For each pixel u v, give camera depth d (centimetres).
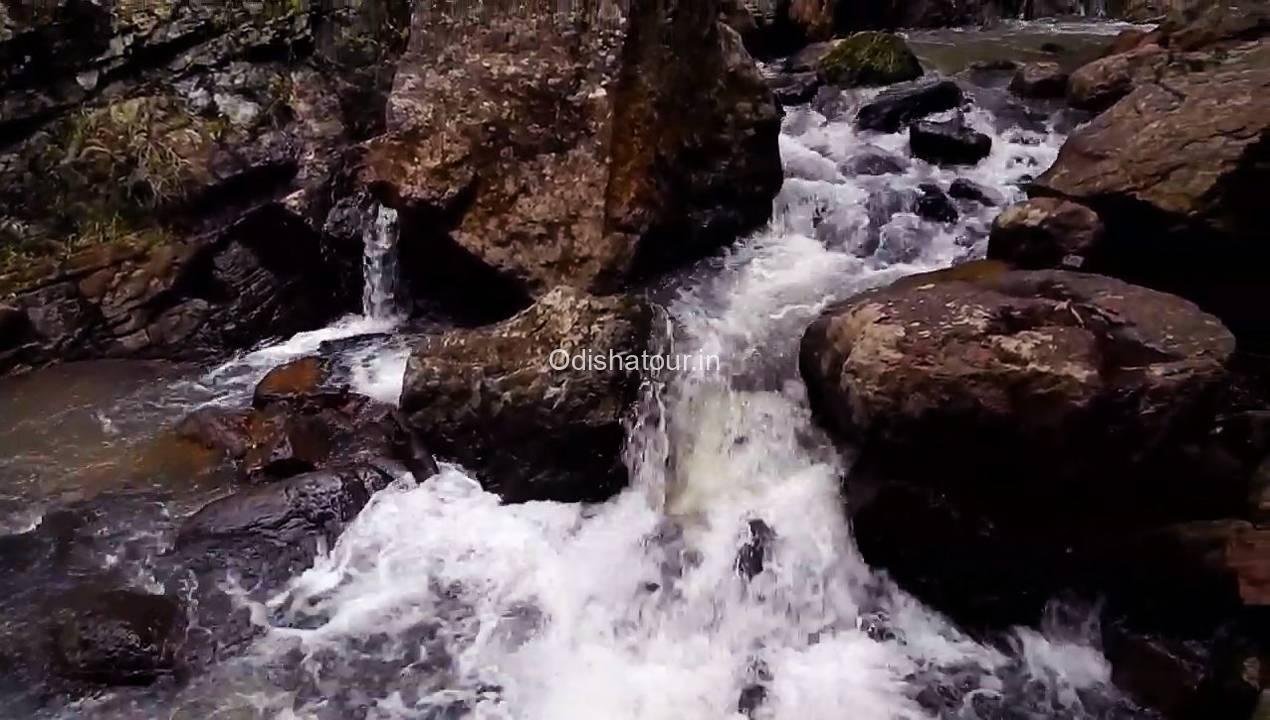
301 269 793
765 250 705
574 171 647
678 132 669
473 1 682
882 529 489
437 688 462
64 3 768
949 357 448
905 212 717
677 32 672
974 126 843
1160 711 439
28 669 457
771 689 469
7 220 759
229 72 839
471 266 673
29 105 774
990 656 477
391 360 681
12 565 518
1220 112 591
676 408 555
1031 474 445
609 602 508
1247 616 436
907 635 488
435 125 673
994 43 1180
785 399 550
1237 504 455
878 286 637
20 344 721
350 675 466
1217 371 432
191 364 737
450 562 521
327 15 873
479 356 560
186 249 768
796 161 802
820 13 1220
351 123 854
